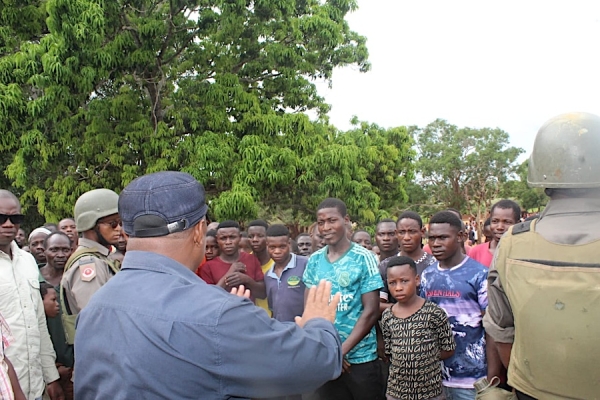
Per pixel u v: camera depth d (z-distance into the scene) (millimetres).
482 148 37781
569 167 1893
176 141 11820
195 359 1487
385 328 3752
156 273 1656
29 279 3590
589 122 1950
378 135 16484
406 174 17781
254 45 12500
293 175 11336
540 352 1794
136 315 1545
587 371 1701
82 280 3301
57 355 4203
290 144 11820
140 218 1688
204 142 11141
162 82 11773
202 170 10898
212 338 1493
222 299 1570
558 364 1746
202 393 1513
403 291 3574
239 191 10656
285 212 20594
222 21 11148
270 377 1534
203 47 12773
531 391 1888
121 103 11500
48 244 4902
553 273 1807
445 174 37688
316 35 12242
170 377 1484
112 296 1625
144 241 1702
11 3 11289
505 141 38031
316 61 13086
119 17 10656
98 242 3547
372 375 3932
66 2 9406
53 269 4941
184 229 1710
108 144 11391
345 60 13273
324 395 4047
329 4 13102
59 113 10500
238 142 11664
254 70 12914
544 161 1970
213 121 11555
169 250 1703
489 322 2244
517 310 1888
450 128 39406
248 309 1581
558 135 1948
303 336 1627
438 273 3758
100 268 3393
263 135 11750
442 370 3652
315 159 11547
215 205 10828
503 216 4621
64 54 9719
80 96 10461
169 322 1510
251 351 1510
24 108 10273
